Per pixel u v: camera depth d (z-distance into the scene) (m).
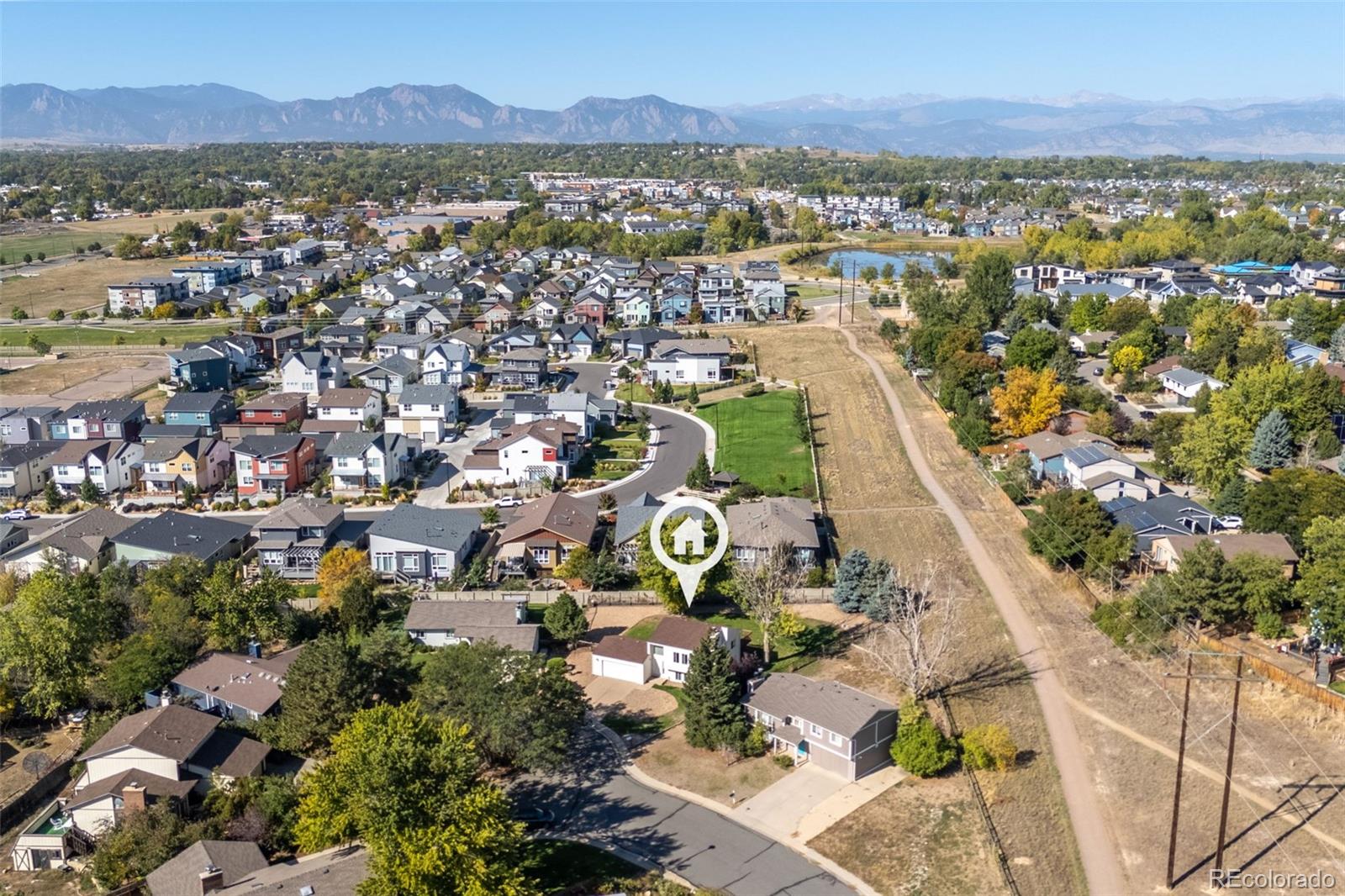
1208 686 51.94
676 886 38.75
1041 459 81.81
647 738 49.69
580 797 45.19
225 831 41.56
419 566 66.81
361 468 83.75
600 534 72.56
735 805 44.31
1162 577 58.38
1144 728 48.88
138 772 44.72
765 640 56.19
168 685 52.72
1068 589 62.84
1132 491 73.06
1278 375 82.06
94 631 53.88
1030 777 45.50
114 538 68.25
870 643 57.66
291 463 83.62
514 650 50.41
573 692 48.59
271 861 40.50
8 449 86.12
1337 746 46.97
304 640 57.91
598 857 40.94
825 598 63.84
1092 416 88.88
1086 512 65.38
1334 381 82.44
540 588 65.25
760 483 82.81
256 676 51.84
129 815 42.75
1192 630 56.28
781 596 57.81
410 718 39.38
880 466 87.06
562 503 72.31
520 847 41.09
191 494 81.69
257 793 43.62
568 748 48.47
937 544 70.69
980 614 60.22
